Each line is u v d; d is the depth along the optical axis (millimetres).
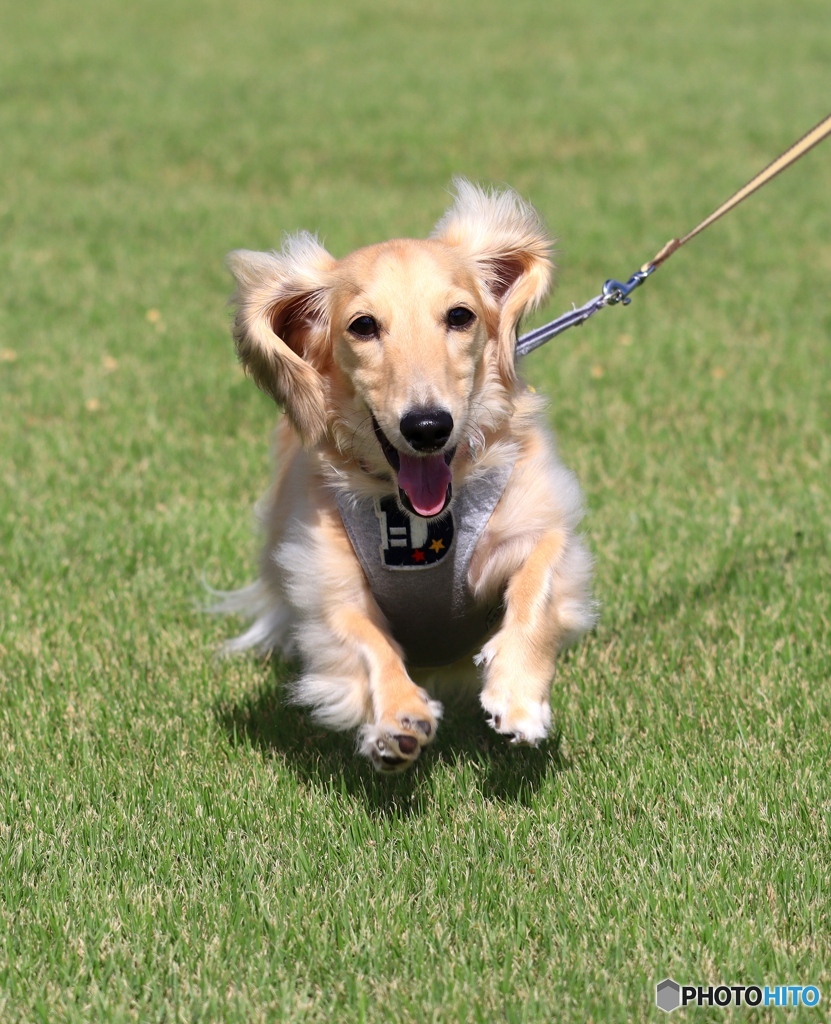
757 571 7938
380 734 5070
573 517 5977
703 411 11148
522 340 6824
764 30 36281
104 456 10406
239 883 5129
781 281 15312
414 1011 4324
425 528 5691
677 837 5258
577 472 9812
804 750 5891
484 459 5812
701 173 21375
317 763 6164
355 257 5957
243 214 19281
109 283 15961
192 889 5098
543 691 5332
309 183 21453
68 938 4793
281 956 4660
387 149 23672
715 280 15602
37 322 14320
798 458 9836
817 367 12102
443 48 34938
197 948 4707
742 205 19266
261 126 25750
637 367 12375
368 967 4602
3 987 4559
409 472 5508
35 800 5750
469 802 5758
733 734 6141
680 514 8891
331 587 5781
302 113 26922
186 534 8852
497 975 4508
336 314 5848
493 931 4738
